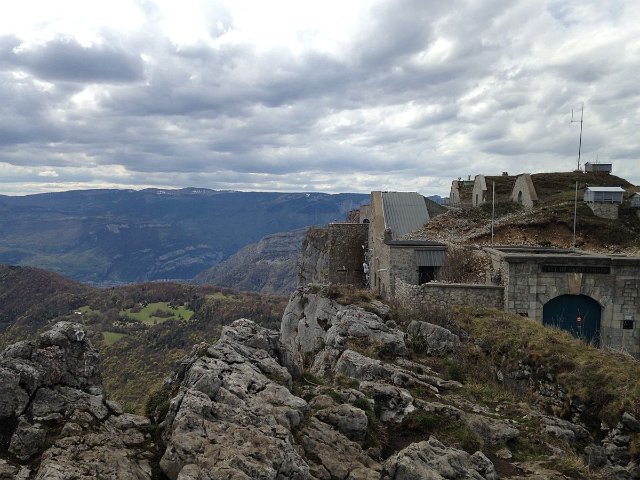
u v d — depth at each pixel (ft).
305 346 75.66
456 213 134.92
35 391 29.19
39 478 23.57
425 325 63.77
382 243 105.50
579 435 46.70
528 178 141.69
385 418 40.27
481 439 39.06
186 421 28.99
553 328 66.59
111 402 32.58
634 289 71.77
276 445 28.19
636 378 50.83
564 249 88.38
